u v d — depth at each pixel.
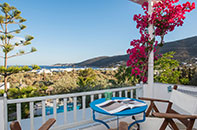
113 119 2.50
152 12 3.06
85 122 2.15
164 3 2.94
